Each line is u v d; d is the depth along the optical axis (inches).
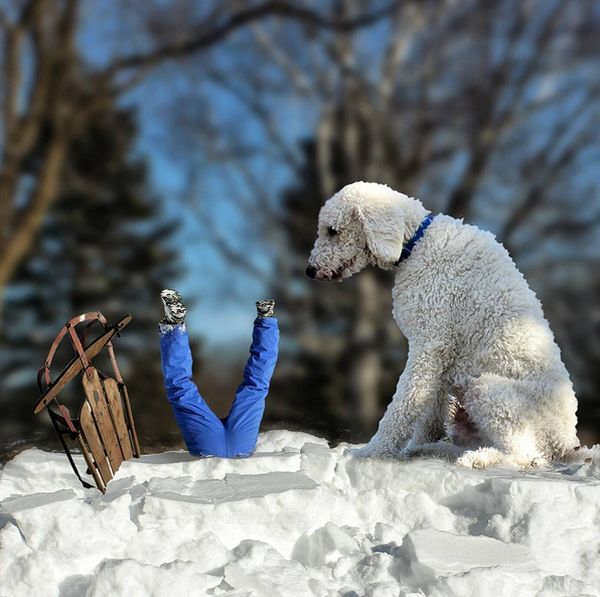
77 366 155.3
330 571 139.9
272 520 148.4
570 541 147.9
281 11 672.4
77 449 224.7
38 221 644.7
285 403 809.5
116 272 985.5
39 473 174.4
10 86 626.2
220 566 137.4
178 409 176.7
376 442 184.4
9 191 636.1
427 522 158.6
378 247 185.9
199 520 142.9
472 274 185.6
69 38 628.7
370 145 807.1
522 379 180.7
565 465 178.1
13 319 944.9
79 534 136.6
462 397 190.1
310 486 154.6
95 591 125.6
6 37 615.8
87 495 160.1
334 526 150.3
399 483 167.6
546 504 150.6
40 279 959.0
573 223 778.2
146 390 791.7
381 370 804.6
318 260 198.4
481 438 189.2
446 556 137.0
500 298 183.9
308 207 844.0
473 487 160.7
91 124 856.9
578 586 132.8
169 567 129.6
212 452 177.5
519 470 171.5
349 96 792.3
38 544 136.1
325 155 813.9
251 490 152.5
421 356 186.2
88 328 166.1
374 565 139.5
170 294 176.9
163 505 141.6
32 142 633.0
